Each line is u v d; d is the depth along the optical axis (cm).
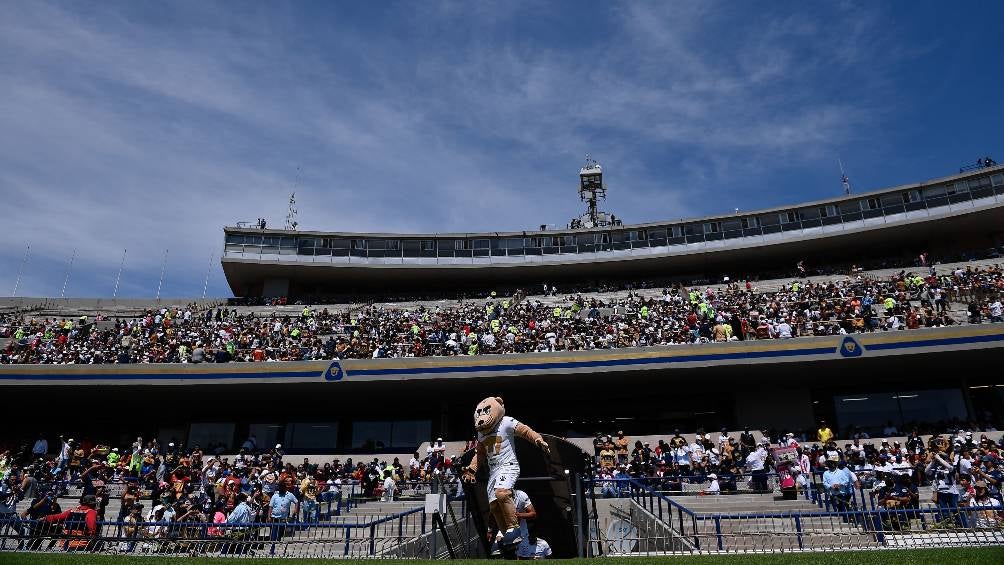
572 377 3019
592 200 5706
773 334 2964
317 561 859
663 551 1141
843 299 3322
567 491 968
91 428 3609
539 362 2981
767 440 2586
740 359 2847
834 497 1555
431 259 4741
